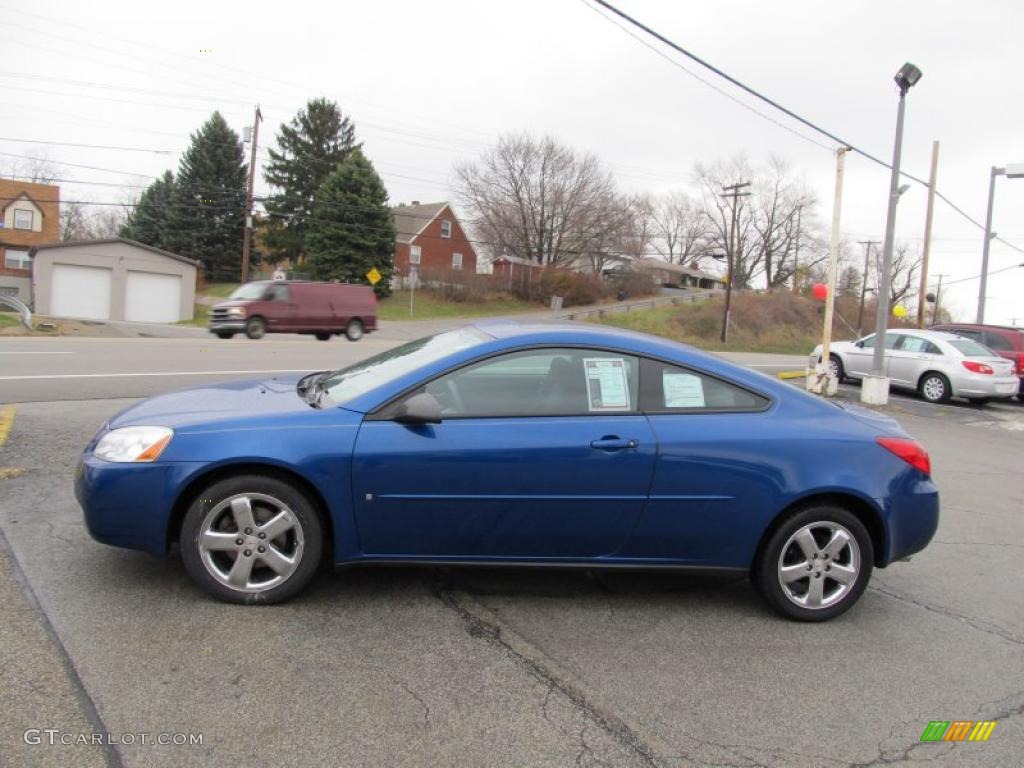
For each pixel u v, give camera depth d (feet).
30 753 7.83
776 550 12.28
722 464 11.91
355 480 11.33
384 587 12.72
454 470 11.43
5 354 42.47
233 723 8.60
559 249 211.41
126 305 130.21
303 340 72.84
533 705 9.43
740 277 271.08
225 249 190.80
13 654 9.65
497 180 208.95
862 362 53.78
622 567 12.23
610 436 11.75
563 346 12.26
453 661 10.39
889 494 12.37
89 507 11.23
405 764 8.09
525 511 11.70
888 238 44.19
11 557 12.60
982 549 17.40
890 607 13.50
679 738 8.95
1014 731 9.53
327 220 167.84
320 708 9.02
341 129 193.98
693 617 12.47
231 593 11.48
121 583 11.94
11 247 151.23
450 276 182.70
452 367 11.95
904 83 43.14
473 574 13.58
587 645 11.20
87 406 26.66
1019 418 44.19
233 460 11.12
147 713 8.67
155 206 198.49
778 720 9.48
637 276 231.71
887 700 10.14
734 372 12.69
